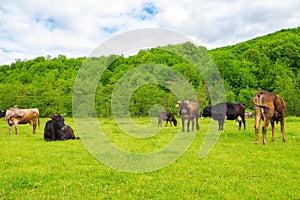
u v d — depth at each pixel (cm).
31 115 2091
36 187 726
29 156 1105
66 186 722
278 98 1381
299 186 698
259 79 6706
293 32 11125
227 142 1403
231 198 623
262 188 687
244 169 862
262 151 1141
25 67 8675
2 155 1126
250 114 4491
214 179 766
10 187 713
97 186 725
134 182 755
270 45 8525
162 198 629
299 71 7125
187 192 666
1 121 3956
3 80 7906
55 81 5825
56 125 1639
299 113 5178
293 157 1028
